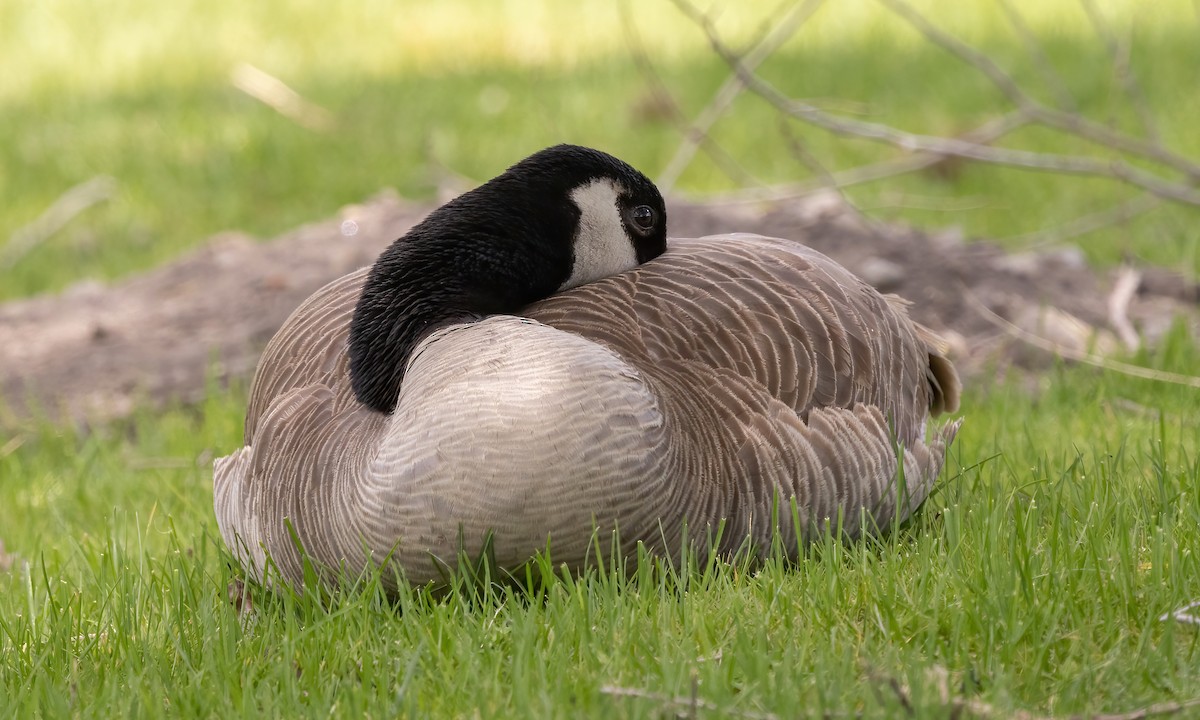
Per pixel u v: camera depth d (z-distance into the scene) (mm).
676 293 9031
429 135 23578
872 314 9859
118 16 40281
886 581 8000
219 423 13945
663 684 6910
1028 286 16453
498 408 7559
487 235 8945
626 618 7555
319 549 8273
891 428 9195
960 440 11141
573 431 7527
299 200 24953
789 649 7078
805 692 6902
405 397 7910
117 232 24266
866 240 16969
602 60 32031
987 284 16297
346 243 18516
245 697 7148
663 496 7766
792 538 8516
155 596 9094
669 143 25922
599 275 9508
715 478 8148
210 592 8891
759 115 27234
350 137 27703
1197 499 8984
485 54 33875
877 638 7539
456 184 23266
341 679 7512
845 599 7910
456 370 7766
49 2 41969
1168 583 7766
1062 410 12500
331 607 8203
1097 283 17047
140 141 28531
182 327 17359
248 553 9055
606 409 7602
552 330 7941
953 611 7598
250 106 30328
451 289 8719
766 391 8609
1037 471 10016
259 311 17203
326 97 30578
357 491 7875
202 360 16312
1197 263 18188
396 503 7621
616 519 7629
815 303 9328
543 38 34688
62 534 11500
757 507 8336
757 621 7555
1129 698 6723
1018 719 6504
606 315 8789
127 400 15727
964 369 14438
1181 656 7121
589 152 9461
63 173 27141
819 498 8523
